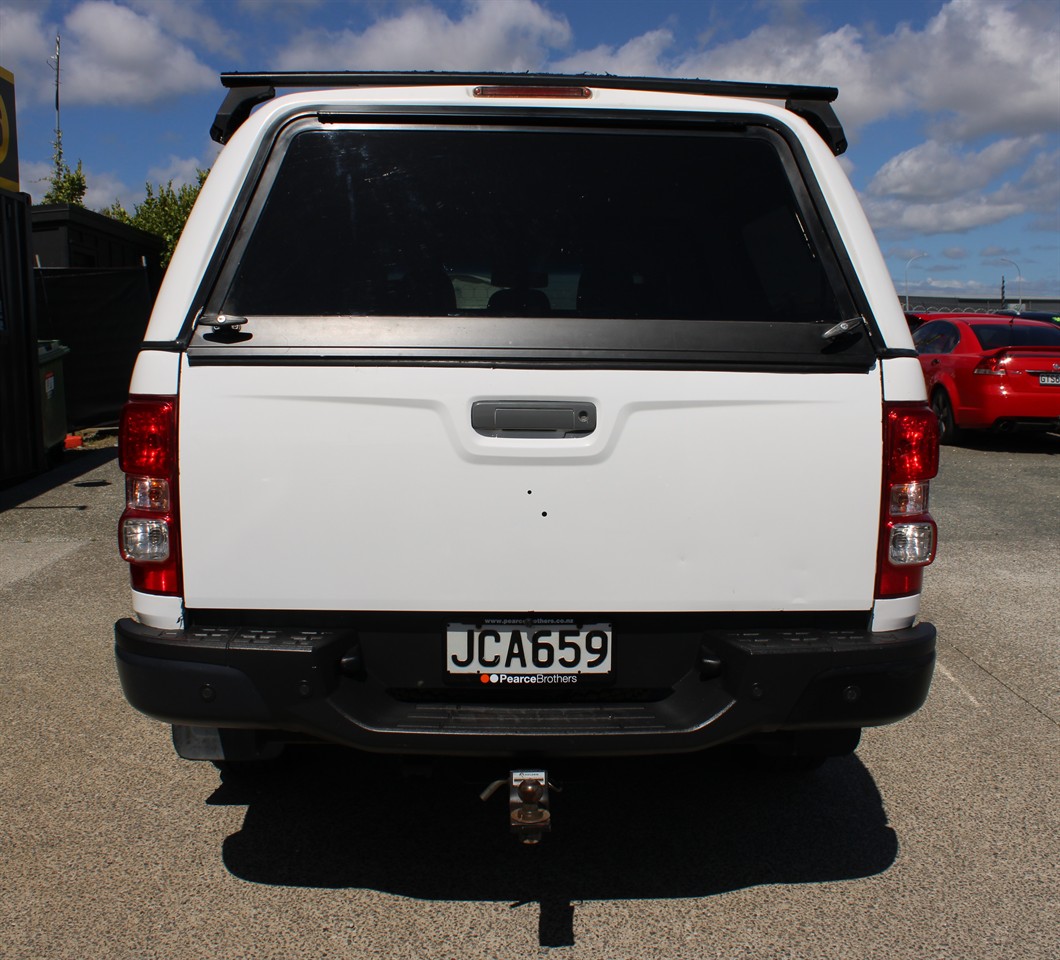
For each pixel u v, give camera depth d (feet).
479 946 8.46
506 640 8.09
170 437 7.78
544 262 8.47
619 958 8.31
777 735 8.95
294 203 8.41
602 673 8.16
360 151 8.61
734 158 8.81
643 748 7.81
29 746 12.44
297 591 7.89
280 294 8.13
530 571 7.91
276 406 7.77
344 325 7.96
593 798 11.27
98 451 38.19
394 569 7.88
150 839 10.21
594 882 9.49
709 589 8.00
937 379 41.45
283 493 7.81
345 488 7.80
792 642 8.00
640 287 8.43
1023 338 39.81
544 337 7.89
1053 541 24.50
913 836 10.45
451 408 7.77
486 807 10.94
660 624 8.14
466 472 7.81
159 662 7.87
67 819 10.61
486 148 8.70
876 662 8.01
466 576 7.89
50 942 8.46
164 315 7.97
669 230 8.61
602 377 7.83
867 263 8.38
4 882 9.38
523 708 8.11
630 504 7.89
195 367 7.79
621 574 7.94
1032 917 8.97
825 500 8.00
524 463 7.81
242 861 9.80
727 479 7.92
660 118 8.79
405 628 8.05
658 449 7.88
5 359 30.73
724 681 8.05
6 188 30.66
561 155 8.73
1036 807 11.15
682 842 10.28
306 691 7.80
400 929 8.69
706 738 7.88
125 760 12.07
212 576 7.89
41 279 41.98
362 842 10.18
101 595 19.21
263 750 8.89
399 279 8.27
